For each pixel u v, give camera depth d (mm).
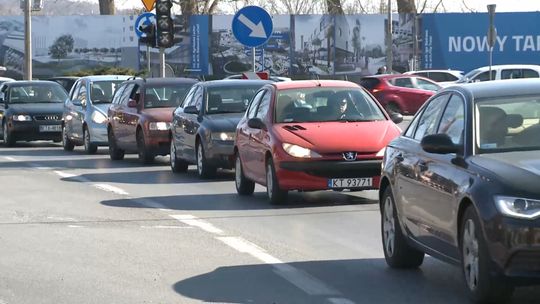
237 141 27562
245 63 96625
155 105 38281
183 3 95938
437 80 76875
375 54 95250
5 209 24703
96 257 17656
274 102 25859
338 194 26844
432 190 14391
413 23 94188
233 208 24469
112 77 45500
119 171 35375
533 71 60031
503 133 13953
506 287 12500
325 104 25906
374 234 20031
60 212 24094
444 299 13914
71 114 45688
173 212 23891
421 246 15039
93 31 100188
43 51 100812
